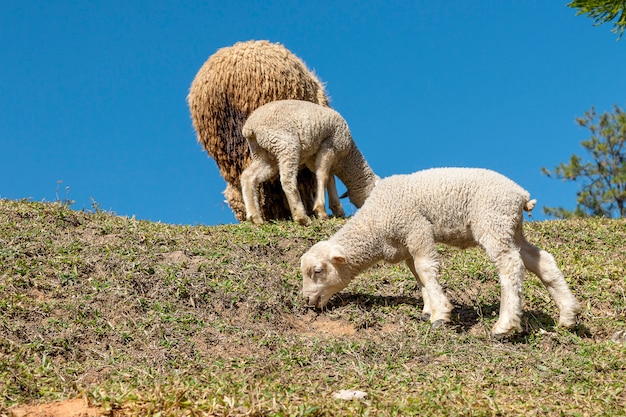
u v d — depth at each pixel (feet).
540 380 44.57
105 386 41.39
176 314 53.42
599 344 50.96
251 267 61.82
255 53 87.56
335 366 46.78
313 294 55.98
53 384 42.09
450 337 52.16
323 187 81.76
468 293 61.31
